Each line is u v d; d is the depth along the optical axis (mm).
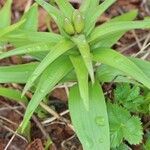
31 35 447
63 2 443
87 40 434
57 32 648
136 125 482
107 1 444
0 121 547
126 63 423
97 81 468
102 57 433
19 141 528
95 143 429
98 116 442
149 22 424
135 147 516
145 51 604
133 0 688
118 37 492
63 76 439
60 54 416
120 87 513
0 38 454
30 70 473
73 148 524
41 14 658
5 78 469
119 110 490
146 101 503
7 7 548
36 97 422
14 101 563
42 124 539
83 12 446
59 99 566
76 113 445
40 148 522
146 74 461
